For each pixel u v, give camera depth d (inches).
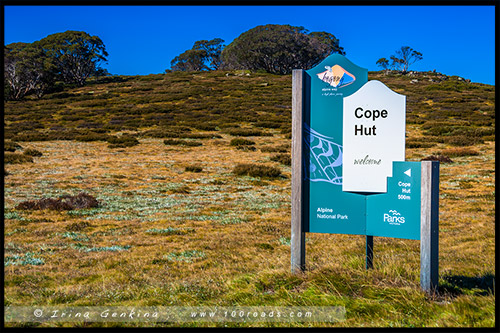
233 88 3474.4
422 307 207.0
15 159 1189.1
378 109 248.5
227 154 1411.2
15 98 3535.9
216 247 462.0
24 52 3991.1
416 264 318.7
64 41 4571.9
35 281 330.0
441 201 741.9
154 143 1609.3
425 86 3818.9
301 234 267.0
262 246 462.9
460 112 2279.8
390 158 246.1
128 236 521.7
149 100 2866.6
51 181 953.5
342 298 220.7
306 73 267.3
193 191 899.4
